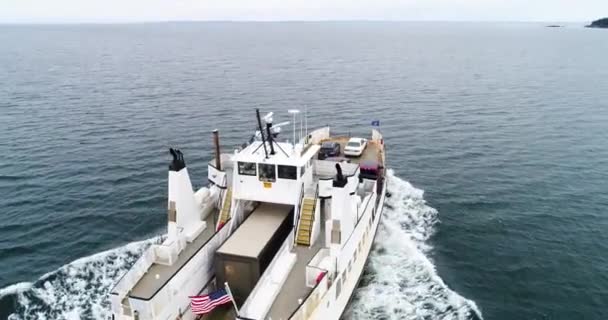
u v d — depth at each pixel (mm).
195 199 26906
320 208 28312
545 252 35438
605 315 28406
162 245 23281
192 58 193000
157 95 98875
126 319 20703
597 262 34031
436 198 45406
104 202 44188
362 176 34969
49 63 167375
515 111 82125
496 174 51750
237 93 102125
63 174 51281
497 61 171625
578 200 44531
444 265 33625
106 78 126812
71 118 76562
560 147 60906
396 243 36156
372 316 27797
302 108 85812
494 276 32406
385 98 95438
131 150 59812
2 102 89062
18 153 58156
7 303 29219
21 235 38094
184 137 65812
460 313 28234
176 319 22031
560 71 137750
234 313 23422
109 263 33625
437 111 82875
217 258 23094
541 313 28578
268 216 27406
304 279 23594
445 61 173750
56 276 31859
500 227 39406
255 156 26719
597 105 85250
